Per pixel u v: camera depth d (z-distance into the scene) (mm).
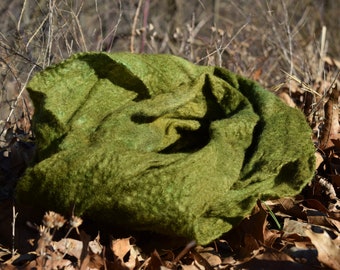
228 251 2594
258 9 8242
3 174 3264
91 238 2613
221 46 5074
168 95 2811
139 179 2346
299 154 2623
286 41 6340
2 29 5477
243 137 2777
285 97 4234
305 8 8445
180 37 7066
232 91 2949
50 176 2432
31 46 4820
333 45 8570
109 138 2578
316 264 2387
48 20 4613
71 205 2418
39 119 2715
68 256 2500
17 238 2656
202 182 2387
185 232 2350
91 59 2777
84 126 2658
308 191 3080
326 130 3369
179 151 2820
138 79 2812
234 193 2506
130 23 6480
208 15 7754
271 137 2730
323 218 2770
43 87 2766
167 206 2322
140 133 2660
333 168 3229
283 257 2361
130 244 2559
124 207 2357
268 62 6316
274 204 2879
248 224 2602
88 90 2814
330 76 5102
